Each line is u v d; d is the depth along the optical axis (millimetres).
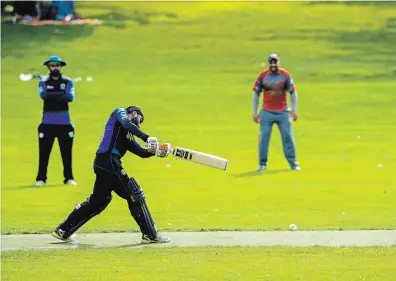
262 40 135750
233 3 150500
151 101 110000
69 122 67188
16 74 122312
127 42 135250
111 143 44406
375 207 55594
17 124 100000
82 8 147750
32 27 139625
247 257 40344
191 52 131875
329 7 146875
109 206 56781
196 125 98562
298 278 36094
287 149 72750
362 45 132625
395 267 37906
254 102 72875
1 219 53000
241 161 78438
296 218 51969
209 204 57312
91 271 37781
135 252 41969
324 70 122875
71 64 125812
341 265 38375
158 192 62438
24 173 73938
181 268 38094
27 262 39969
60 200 60219
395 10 144750
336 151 82562
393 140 88438
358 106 106188
